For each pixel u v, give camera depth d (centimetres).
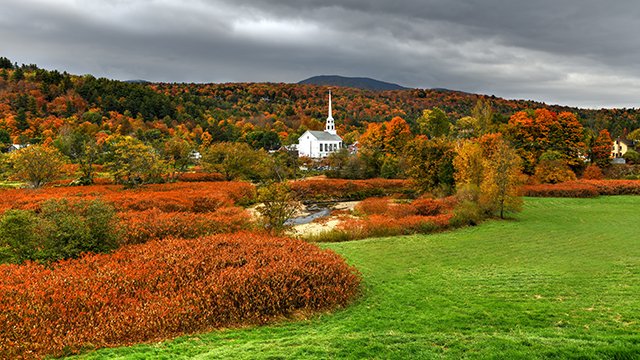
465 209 3672
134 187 5334
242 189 5691
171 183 6097
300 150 13075
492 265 2181
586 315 1402
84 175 5875
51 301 1273
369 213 4612
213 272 1569
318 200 6269
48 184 5622
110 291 1369
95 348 1113
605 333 1216
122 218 2580
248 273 1501
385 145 9400
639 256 2406
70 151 7206
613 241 2855
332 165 8519
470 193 4150
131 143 5562
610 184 5984
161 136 11525
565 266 2153
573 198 5475
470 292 1712
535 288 1750
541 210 4531
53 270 1588
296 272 1583
